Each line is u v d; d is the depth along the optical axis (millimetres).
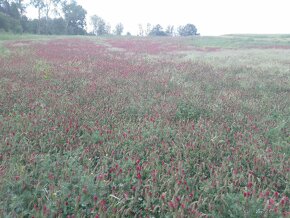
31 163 4480
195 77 12156
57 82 9906
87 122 6352
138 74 12391
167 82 10711
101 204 3568
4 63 13625
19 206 3545
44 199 3730
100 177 4109
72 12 85812
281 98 9055
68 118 6484
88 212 3572
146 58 19391
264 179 4449
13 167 4219
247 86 10695
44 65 13555
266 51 27516
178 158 5043
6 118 6184
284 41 41844
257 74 13195
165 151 5242
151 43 38469
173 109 7367
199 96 8852
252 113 7621
